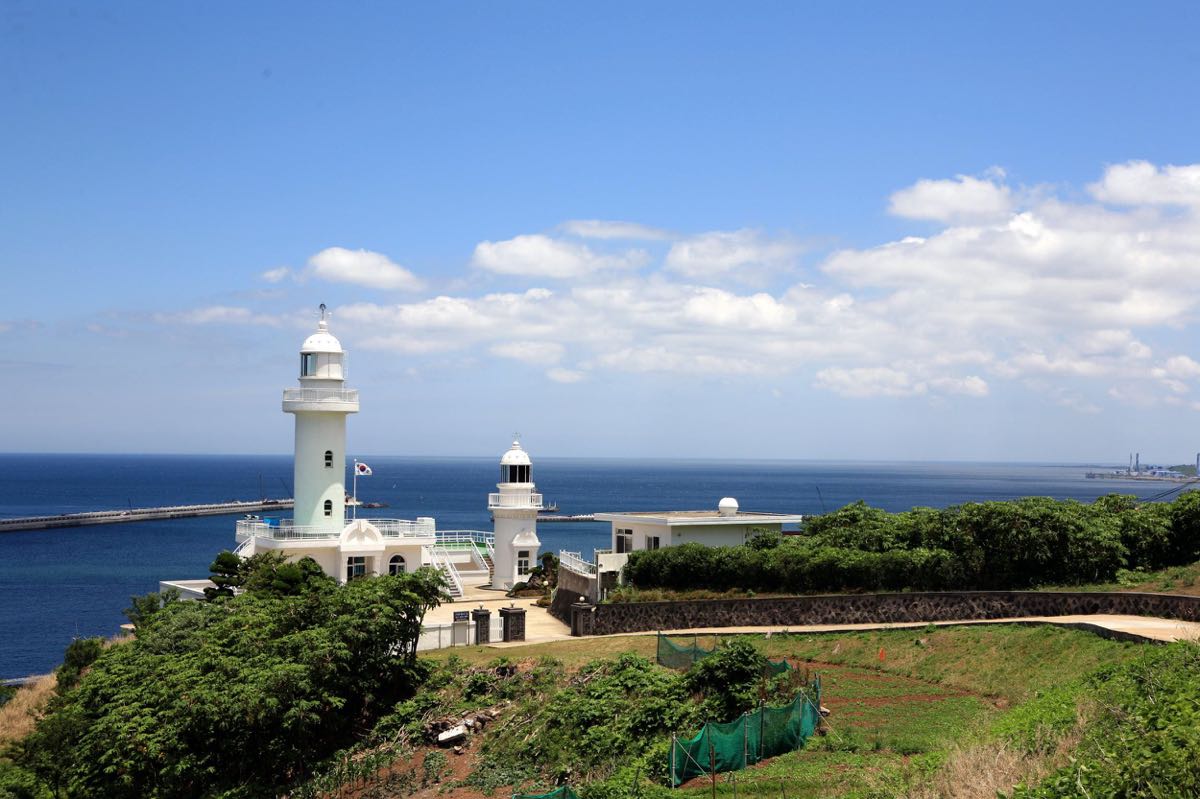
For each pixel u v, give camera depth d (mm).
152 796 35719
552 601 59938
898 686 35094
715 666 32562
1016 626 38875
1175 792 16188
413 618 42906
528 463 70375
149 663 40312
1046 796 17828
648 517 57969
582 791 28000
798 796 24516
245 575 52438
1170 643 32188
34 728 43719
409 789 33406
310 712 37344
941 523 48969
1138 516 49062
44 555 131250
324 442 64250
